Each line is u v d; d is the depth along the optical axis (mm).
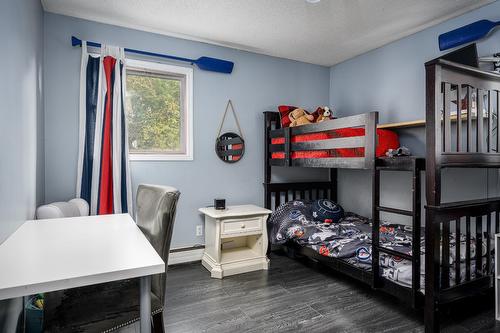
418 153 3021
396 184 3217
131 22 2824
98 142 2691
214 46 3340
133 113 3037
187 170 3211
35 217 2084
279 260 3281
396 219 3221
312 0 2439
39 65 2332
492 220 2561
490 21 2432
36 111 2178
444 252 1849
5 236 1341
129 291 1316
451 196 2773
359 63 3680
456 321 1987
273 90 3715
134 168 2953
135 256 1023
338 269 2498
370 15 2689
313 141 2777
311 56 3725
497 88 2010
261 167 3645
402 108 3186
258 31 3014
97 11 2621
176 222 3162
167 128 3191
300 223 3064
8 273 864
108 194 2688
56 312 1170
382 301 2295
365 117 2244
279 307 2209
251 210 3068
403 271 1996
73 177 2691
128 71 3004
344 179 3910
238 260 2910
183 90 3246
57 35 2639
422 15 2691
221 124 3385
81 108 2668
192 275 2830
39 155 2314
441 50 2807
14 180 1506
